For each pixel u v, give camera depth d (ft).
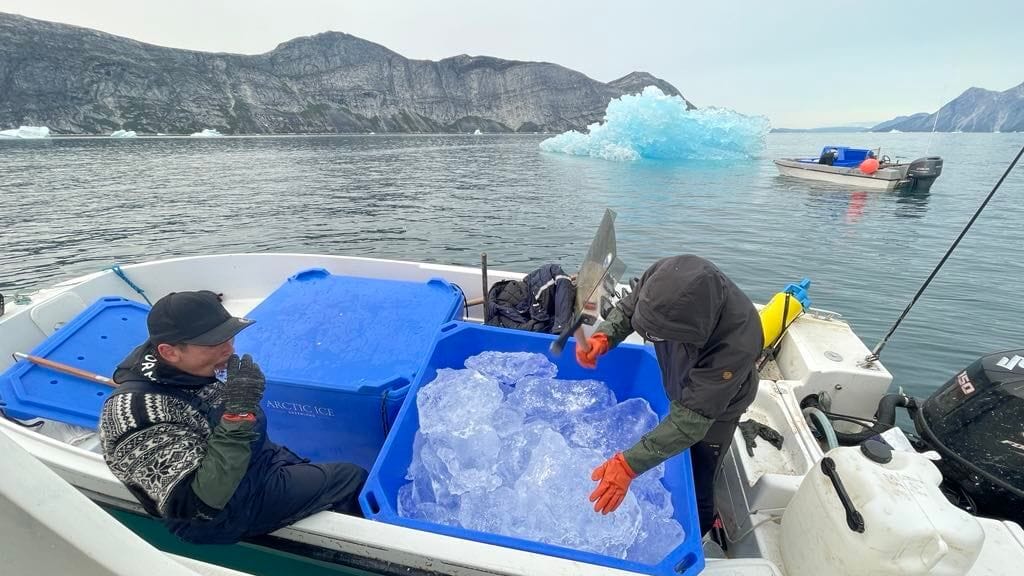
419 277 13.44
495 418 7.59
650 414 7.82
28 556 2.37
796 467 7.22
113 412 5.01
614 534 5.86
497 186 65.31
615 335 6.72
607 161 101.40
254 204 50.88
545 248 34.42
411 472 6.91
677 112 98.22
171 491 4.86
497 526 6.11
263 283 14.08
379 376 7.72
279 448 6.59
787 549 5.73
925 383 17.90
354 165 95.20
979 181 68.23
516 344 9.02
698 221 42.86
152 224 41.04
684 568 5.14
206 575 3.43
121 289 12.45
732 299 5.37
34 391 8.13
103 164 90.74
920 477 4.88
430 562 5.26
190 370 5.29
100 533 2.55
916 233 38.58
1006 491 6.41
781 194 56.85
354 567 5.72
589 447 7.45
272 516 5.70
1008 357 6.89
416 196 56.90
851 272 29.40
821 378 8.96
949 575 4.48
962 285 27.14
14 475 2.27
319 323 9.14
